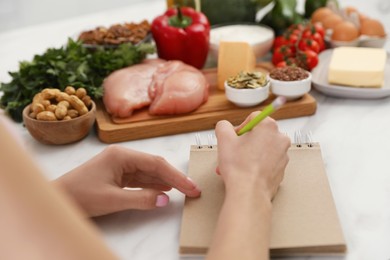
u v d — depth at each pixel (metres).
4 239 0.31
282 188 0.87
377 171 0.96
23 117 1.11
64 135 1.11
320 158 0.95
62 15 2.61
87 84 1.24
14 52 1.67
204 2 1.62
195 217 0.81
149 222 0.85
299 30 1.48
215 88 1.34
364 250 0.76
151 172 0.87
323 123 1.18
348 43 1.52
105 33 1.47
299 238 0.75
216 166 0.95
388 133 1.11
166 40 1.43
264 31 1.56
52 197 0.34
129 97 1.19
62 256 0.33
